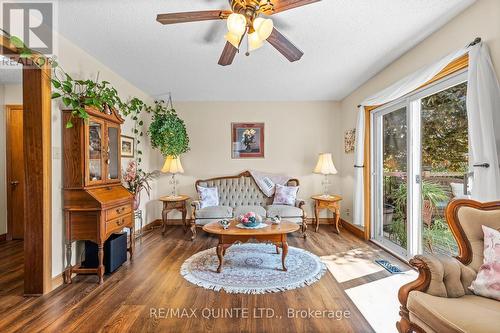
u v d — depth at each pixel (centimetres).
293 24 235
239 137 507
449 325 119
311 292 233
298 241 390
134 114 416
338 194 500
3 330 181
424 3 206
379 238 381
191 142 505
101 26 237
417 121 297
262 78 378
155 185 491
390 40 265
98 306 211
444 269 146
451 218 172
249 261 306
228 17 177
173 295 229
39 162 228
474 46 196
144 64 326
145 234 432
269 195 471
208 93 456
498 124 187
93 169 271
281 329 182
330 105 504
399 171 334
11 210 400
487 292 139
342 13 219
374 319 193
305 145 506
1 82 392
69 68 266
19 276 268
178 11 215
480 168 189
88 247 273
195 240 398
